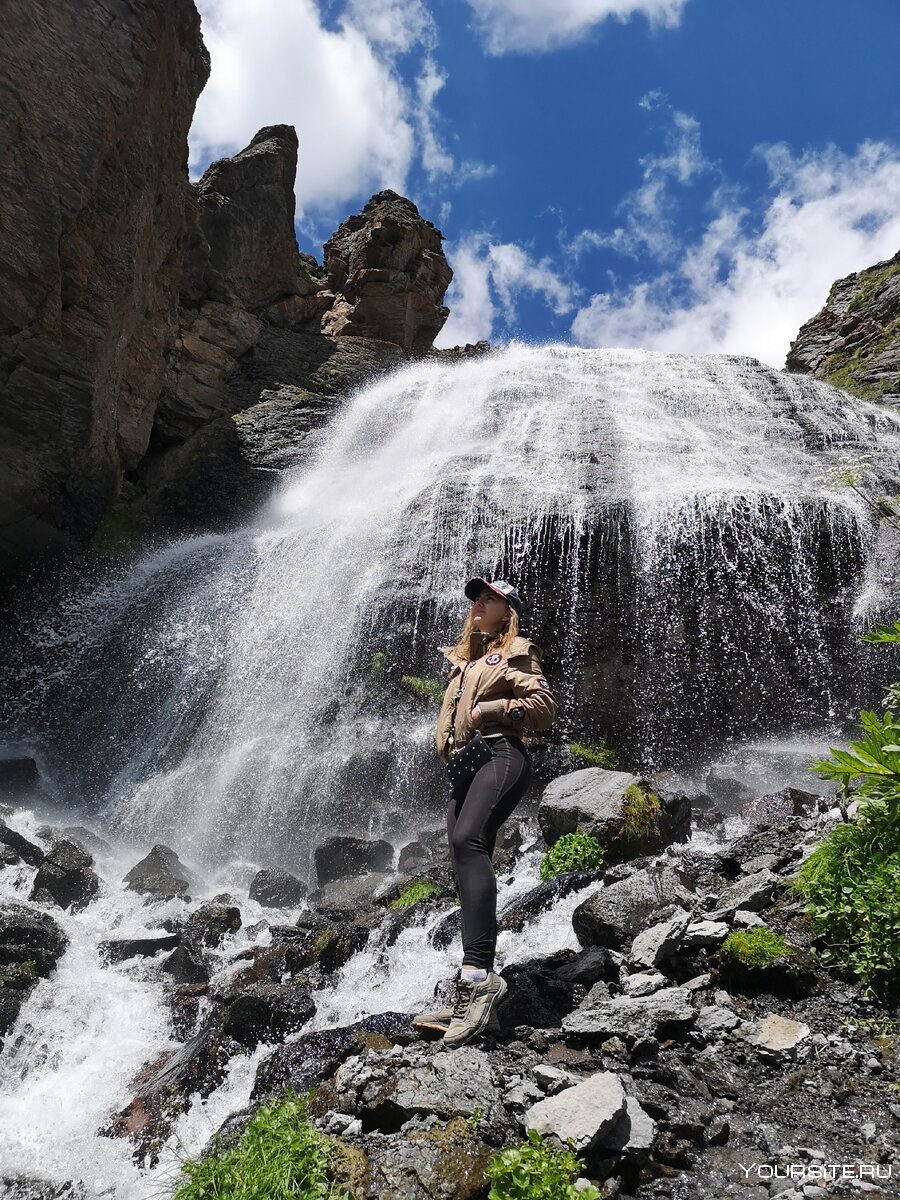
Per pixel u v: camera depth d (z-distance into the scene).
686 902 3.81
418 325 23.69
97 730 10.47
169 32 12.43
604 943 3.76
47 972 4.75
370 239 23.05
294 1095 2.81
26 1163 3.29
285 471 16.80
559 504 11.33
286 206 22.11
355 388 19.95
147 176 12.54
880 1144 2.32
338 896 6.27
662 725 9.77
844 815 4.29
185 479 16.20
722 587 10.37
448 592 10.57
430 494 12.45
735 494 11.07
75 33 10.83
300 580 11.77
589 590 10.51
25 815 7.65
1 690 10.87
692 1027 2.93
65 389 11.42
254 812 8.65
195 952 5.10
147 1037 4.18
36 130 10.36
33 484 11.46
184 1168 2.45
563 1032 2.99
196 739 10.09
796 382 18.91
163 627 11.56
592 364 21.42
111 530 13.39
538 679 3.36
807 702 9.80
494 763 3.28
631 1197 2.24
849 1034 2.82
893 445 14.90
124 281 12.09
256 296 21.31
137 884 6.41
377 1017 3.37
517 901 4.77
